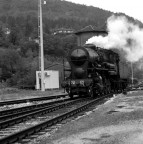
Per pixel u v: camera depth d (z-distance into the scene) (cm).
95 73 2472
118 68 3319
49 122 1162
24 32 14300
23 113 1555
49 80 5556
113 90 3177
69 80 2450
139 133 884
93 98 2450
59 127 1123
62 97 2919
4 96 3091
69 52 2519
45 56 10056
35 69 6512
